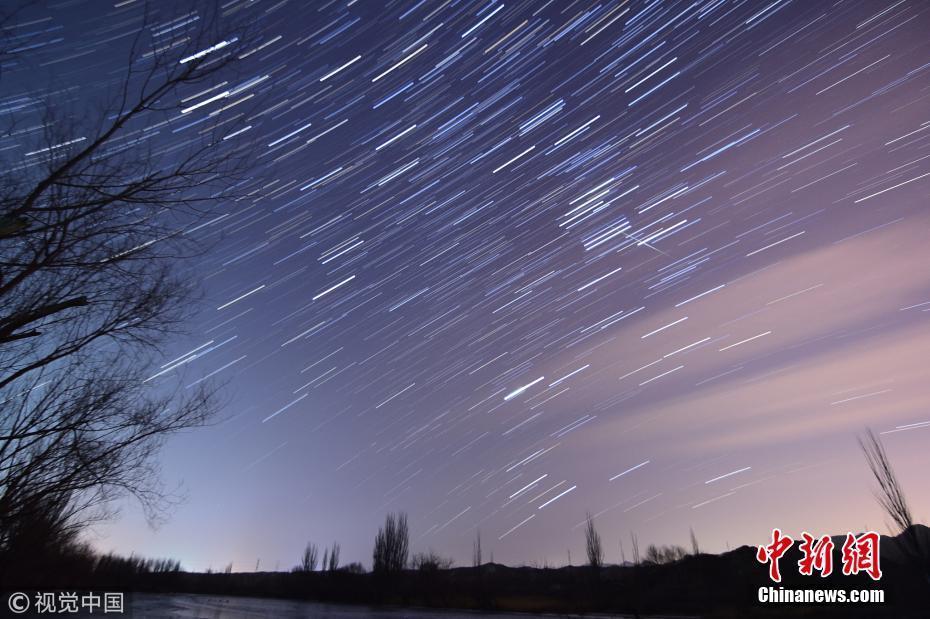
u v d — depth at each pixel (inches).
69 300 219.8
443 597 1768.0
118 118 188.5
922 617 627.8
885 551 881.5
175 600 1653.5
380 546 2050.9
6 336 205.5
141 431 303.7
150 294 252.5
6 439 259.1
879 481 679.7
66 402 286.8
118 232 203.0
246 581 2613.2
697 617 968.3
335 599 2010.3
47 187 184.2
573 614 1293.1
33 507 283.7
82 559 489.7
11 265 191.0
